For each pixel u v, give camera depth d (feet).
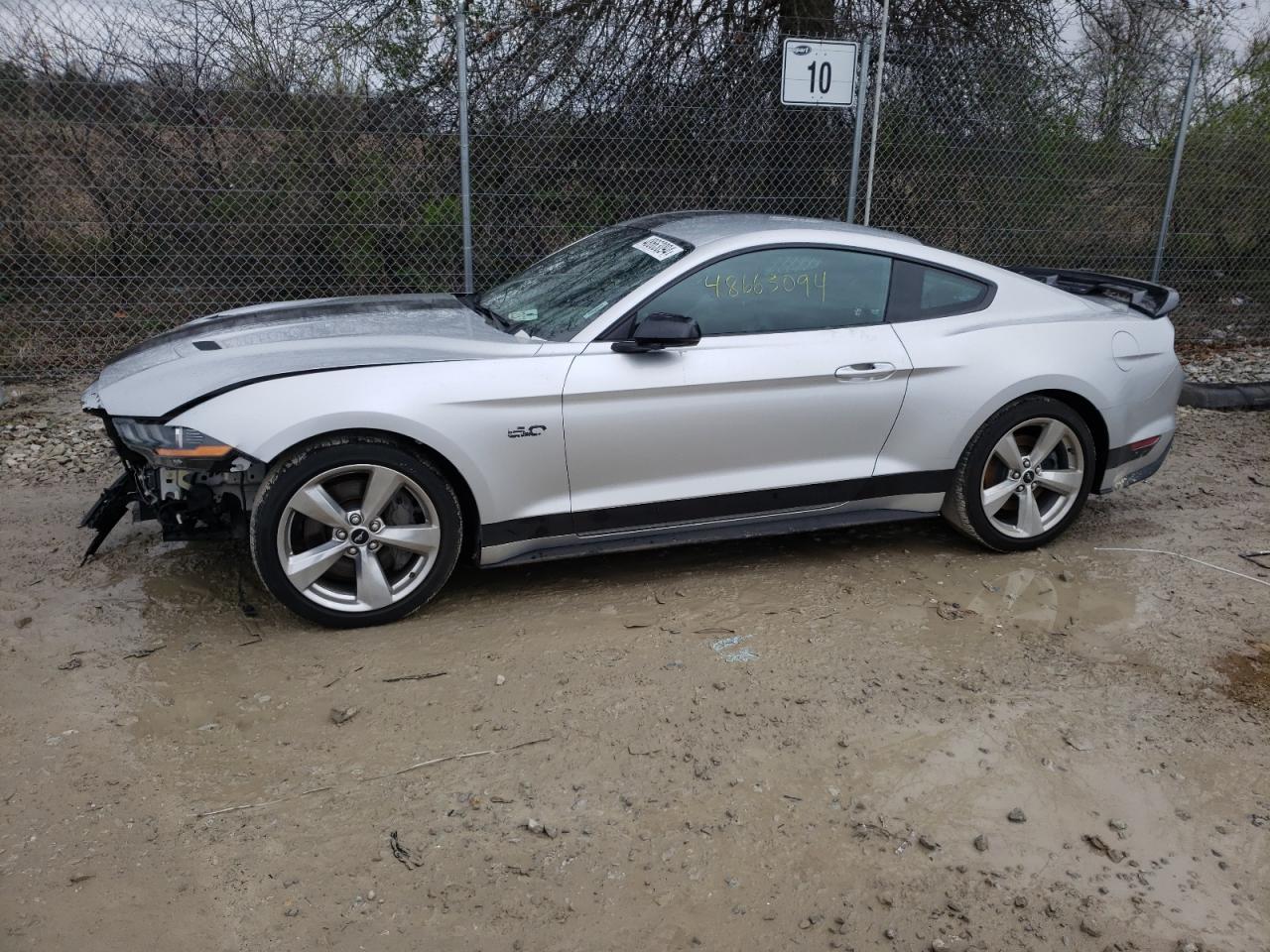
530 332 13.42
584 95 25.67
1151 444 15.85
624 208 26.43
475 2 25.08
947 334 14.37
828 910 8.27
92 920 7.89
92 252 24.22
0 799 9.25
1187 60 29.19
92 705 10.81
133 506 13.87
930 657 12.27
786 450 13.82
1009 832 9.23
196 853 8.66
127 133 23.63
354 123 24.57
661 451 13.19
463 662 11.86
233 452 11.38
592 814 9.29
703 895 8.38
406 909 8.12
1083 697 11.48
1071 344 14.84
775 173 26.99
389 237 25.29
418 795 9.48
